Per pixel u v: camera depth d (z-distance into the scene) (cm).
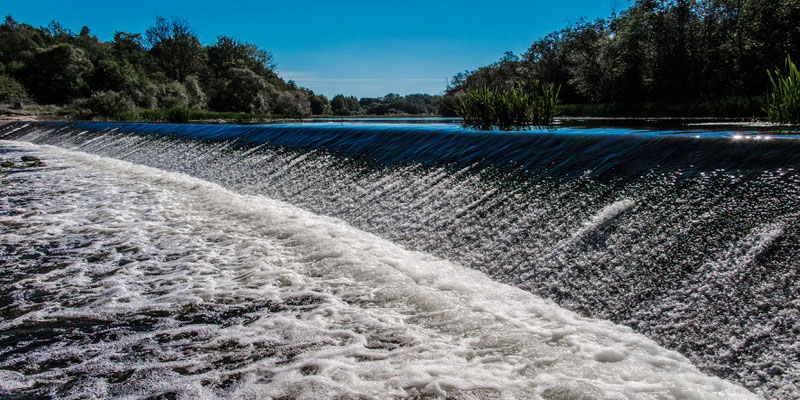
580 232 420
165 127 1593
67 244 534
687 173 445
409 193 632
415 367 264
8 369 281
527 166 591
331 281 403
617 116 1633
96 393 253
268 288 394
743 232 344
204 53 7950
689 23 2353
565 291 357
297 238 524
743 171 416
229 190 869
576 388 237
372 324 321
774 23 1961
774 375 242
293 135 1100
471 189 584
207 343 305
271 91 5009
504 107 1060
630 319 310
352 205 657
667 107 1772
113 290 403
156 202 732
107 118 3133
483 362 267
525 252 424
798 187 367
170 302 374
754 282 300
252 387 253
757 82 1964
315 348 292
